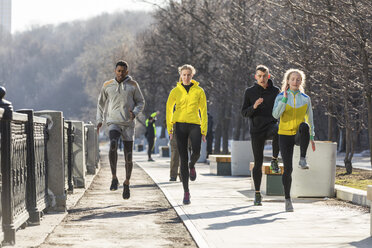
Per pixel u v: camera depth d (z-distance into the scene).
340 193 12.13
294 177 12.34
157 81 51.00
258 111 10.76
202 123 11.15
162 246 7.04
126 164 11.45
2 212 6.90
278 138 10.66
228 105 37.62
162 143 54.91
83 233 7.98
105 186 15.80
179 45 38.75
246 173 20.19
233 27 24.98
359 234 7.71
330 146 12.36
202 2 35.56
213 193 13.41
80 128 14.84
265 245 6.93
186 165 11.17
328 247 6.80
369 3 13.92
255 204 10.99
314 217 9.36
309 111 10.25
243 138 36.16
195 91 11.03
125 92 11.29
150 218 9.46
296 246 6.86
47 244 7.14
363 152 37.09
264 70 10.61
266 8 18.98
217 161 20.56
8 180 6.93
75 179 14.80
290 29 18.52
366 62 14.92
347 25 15.01
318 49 17.81
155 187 15.43
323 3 15.40
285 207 10.11
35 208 8.53
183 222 8.84
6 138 6.93
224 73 33.09
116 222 9.01
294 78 10.04
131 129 11.45
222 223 8.66
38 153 9.07
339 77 16.64
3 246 6.88
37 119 8.83
